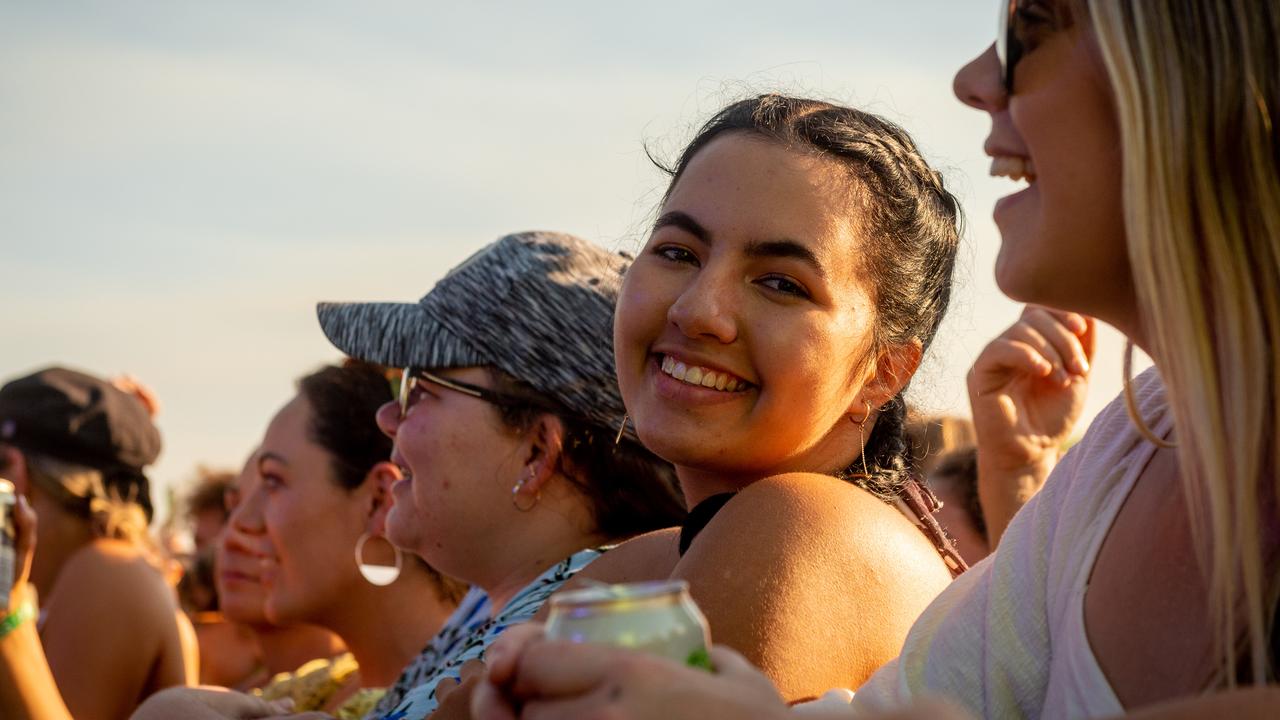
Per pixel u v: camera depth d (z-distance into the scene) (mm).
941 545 2252
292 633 4570
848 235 2086
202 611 6148
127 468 4781
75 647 4270
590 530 2807
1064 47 1471
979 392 2779
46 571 4594
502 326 2814
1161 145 1331
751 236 2047
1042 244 1494
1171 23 1345
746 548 1838
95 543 4492
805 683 1732
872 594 1828
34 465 4582
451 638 3043
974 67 1631
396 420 3037
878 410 2270
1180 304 1310
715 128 2229
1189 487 1337
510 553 2807
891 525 1957
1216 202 1320
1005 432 2750
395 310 2965
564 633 1100
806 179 2086
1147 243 1332
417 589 3598
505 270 2887
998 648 1587
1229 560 1258
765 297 2051
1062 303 1534
